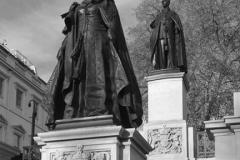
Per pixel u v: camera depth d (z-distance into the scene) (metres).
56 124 7.14
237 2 36.94
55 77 7.55
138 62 37.00
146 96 35.75
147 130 19.91
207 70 34.56
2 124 52.22
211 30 36.34
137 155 7.02
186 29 36.16
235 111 18.08
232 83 35.31
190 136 19.98
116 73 7.32
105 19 7.53
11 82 54.69
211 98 34.12
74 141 6.75
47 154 6.80
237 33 36.41
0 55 52.66
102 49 7.43
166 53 21.31
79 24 7.69
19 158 16.58
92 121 6.97
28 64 62.75
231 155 17.67
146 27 37.97
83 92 7.37
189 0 37.44
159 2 38.22
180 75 20.25
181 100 19.98
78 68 7.38
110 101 7.29
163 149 19.52
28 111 58.22
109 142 6.56
